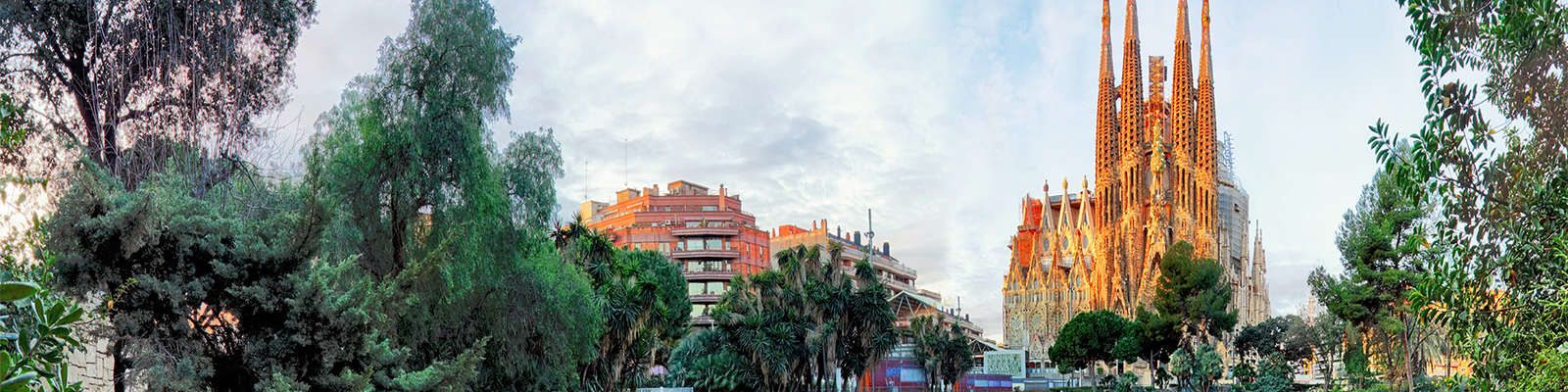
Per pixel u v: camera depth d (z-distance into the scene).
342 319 21.98
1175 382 109.00
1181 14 194.50
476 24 34.53
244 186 28.22
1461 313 14.56
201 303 22.17
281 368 21.70
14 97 25.02
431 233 33.22
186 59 29.45
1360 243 68.62
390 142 32.47
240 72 30.77
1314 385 101.00
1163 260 103.69
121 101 28.42
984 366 124.94
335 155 32.22
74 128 28.78
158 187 21.66
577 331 39.66
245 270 22.00
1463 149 13.55
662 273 85.88
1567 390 13.24
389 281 25.94
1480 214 13.80
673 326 86.88
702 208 150.62
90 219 19.83
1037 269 199.12
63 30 28.53
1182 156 187.00
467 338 34.91
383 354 22.89
